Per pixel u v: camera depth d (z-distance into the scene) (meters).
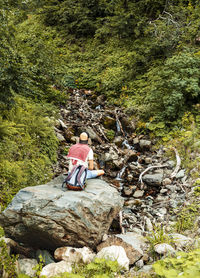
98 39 14.92
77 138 8.36
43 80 9.52
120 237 3.82
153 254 3.67
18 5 8.22
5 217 3.54
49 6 16.08
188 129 8.23
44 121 7.32
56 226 3.37
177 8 12.41
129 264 3.50
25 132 6.61
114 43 14.00
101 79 12.10
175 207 5.46
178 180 6.50
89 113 10.05
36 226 3.38
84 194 3.79
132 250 3.59
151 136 8.84
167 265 3.09
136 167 7.49
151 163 7.66
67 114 9.75
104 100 11.15
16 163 5.56
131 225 5.14
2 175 5.09
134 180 7.01
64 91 11.25
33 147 6.34
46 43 11.37
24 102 7.59
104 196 4.04
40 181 5.73
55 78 11.06
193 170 6.44
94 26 15.02
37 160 6.13
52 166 6.68
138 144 8.77
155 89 9.41
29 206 3.44
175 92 8.59
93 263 3.26
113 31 13.26
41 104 8.61
